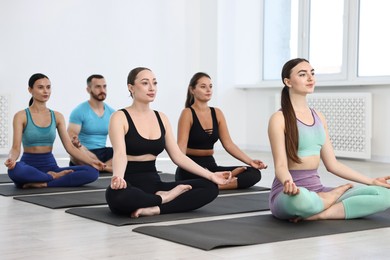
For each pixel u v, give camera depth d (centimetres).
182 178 524
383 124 800
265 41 967
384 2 810
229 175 424
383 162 800
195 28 980
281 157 376
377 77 814
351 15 838
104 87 648
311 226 365
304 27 901
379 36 817
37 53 862
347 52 845
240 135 973
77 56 890
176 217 395
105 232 354
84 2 893
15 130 533
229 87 960
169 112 969
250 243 322
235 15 960
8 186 549
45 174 535
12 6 845
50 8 870
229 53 959
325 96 846
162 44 957
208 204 448
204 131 530
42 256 301
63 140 555
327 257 299
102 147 656
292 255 302
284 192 359
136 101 413
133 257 299
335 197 383
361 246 321
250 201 465
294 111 385
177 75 972
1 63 839
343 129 830
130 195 388
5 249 316
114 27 917
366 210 384
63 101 882
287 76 388
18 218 400
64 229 364
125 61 928
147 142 409
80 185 548
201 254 303
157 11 952
